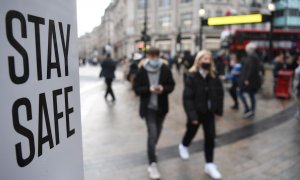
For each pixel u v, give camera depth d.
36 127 0.89
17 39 0.80
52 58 0.98
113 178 3.70
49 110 0.97
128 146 4.95
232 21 6.94
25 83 0.83
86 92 12.09
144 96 3.82
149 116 3.82
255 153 4.61
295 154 4.55
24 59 0.83
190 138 4.25
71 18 1.12
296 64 11.63
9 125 0.77
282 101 9.52
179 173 3.85
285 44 28.23
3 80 0.75
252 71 6.98
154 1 45.16
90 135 5.59
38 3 0.89
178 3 42.75
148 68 3.72
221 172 3.90
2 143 0.75
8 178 0.77
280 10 28.50
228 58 17.64
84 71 28.72
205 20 7.41
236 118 7.06
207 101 3.64
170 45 43.91
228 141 5.23
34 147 0.88
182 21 42.62
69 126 1.11
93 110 8.07
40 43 0.91
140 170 3.95
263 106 8.62
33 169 0.88
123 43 53.69
